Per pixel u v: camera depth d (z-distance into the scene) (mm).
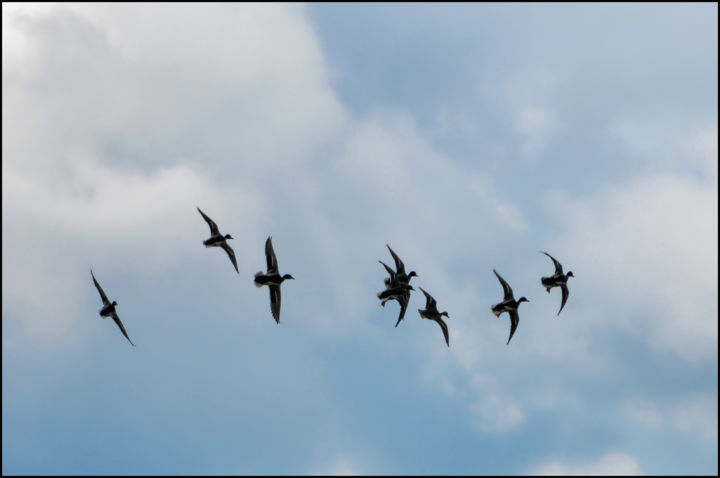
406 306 63219
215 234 56625
